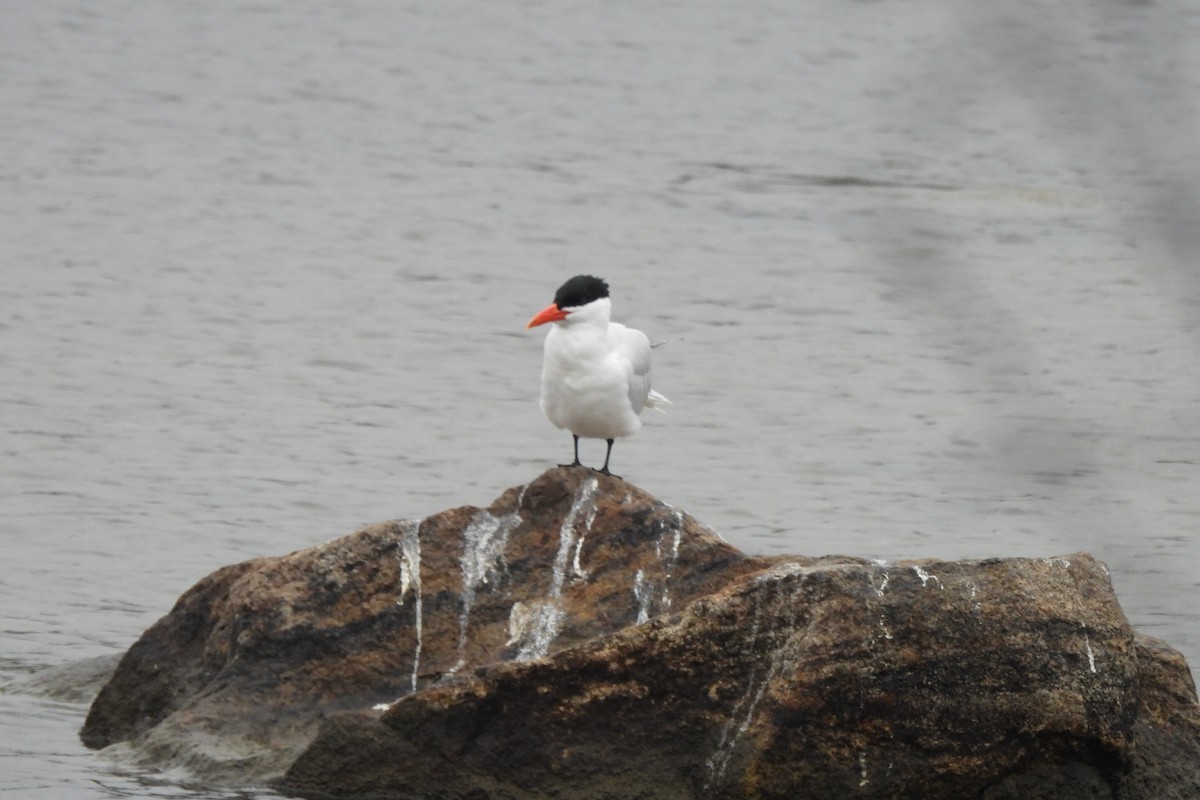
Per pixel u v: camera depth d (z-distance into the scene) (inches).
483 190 1385.3
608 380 448.1
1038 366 917.2
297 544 630.5
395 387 866.1
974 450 782.5
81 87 1658.5
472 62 1820.9
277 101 1665.8
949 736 374.3
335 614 416.5
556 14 1990.7
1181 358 935.0
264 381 866.1
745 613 379.6
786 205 1342.3
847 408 851.4
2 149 1421.0
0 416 781.3
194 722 406.0
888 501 709.9
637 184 1412.4
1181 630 552.7
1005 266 1127.0
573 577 419.5
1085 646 381.4
